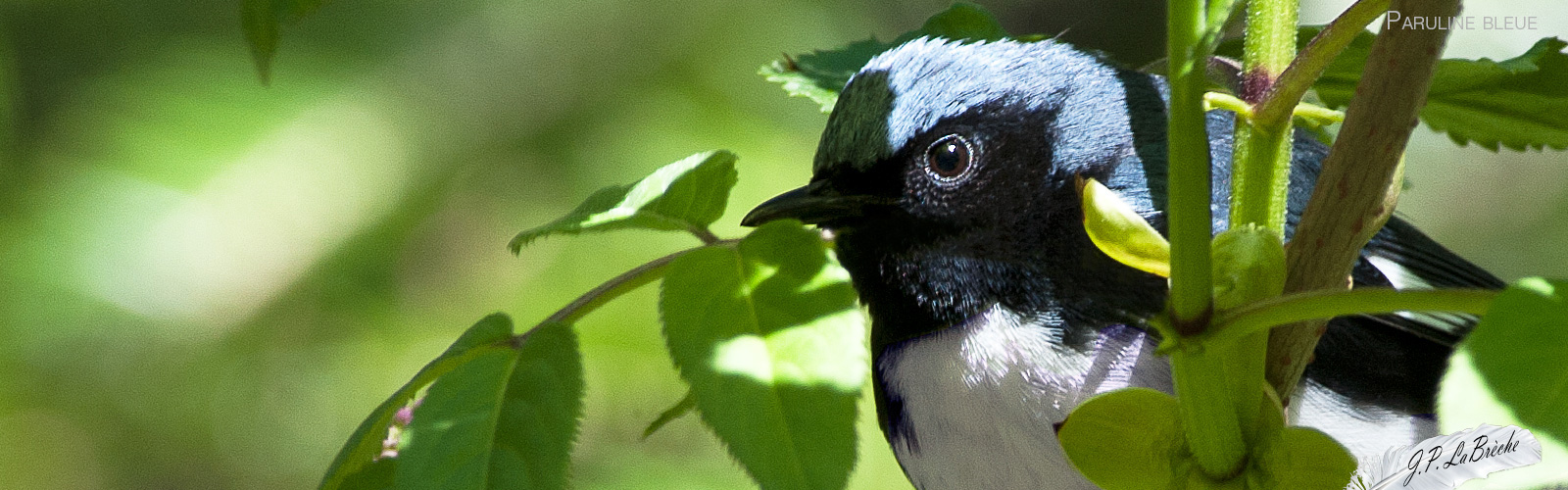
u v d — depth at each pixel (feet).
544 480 3.36
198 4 4.12
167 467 4.01
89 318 3.90
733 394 3.34
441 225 3.95
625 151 3.92
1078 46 3.54
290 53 4.02
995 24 3.56
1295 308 3.34
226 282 3.90
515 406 3.36
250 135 3.91
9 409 3.93
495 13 4.05
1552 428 3.00
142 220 3.90
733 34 3.98
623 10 4.02
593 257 3.84
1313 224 3.38
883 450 3.77
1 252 3.91
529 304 3.85
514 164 4.01
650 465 3.79
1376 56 3.37
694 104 3.91
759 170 3.85
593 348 3.82
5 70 4.16
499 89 4.03
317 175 3.91
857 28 4.17
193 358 3.92
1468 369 3.08
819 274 3.35
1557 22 3.81
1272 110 3.38
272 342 3.92
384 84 4.04
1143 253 3.38
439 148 3.99
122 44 4.18
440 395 3.36
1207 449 3.36
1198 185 3.34
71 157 4.05
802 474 3.33
